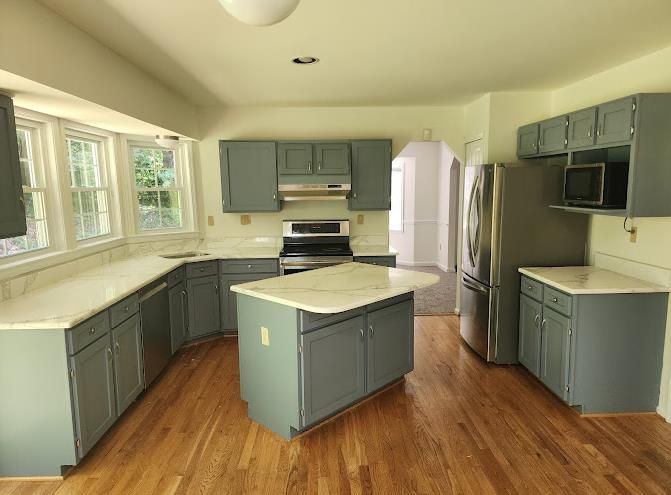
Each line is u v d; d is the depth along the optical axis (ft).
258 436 8.91
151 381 10.80
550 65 10.58
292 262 14.39
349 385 9.32
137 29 7.83
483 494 7.15
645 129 8.43
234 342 14.39
